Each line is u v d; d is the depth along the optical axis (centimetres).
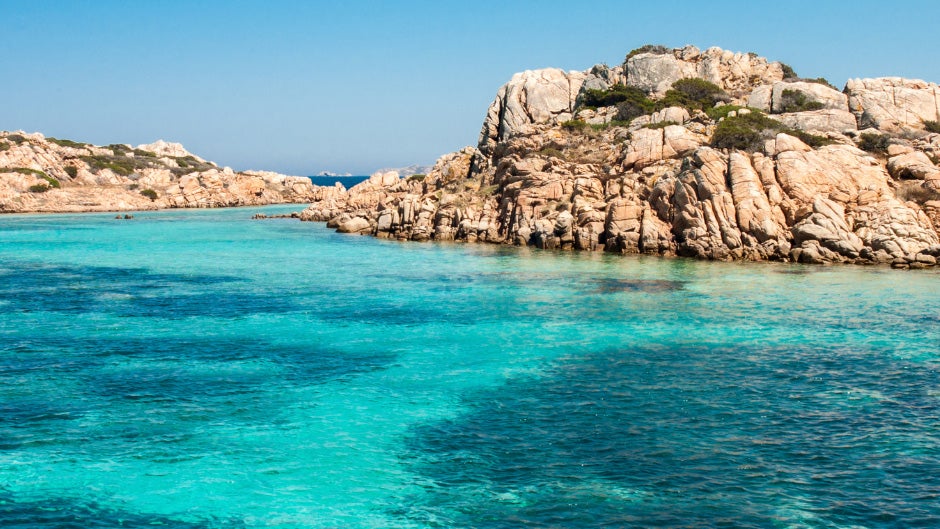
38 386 2855
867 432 2389
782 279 5209
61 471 2120
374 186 13062
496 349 3403
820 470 2111
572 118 9369
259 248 7600
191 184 16362
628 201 6788
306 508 1919
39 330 3766
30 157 15212
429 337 3622
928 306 4272
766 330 3744
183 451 2259
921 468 2120
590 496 1966
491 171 9094
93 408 2619
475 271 5734
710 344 3481
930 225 6072
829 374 3014
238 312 4203
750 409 2606
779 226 6212
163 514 1892
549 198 7525
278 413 2578
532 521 1844
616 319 4003
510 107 9888
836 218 6019
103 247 7794
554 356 3288
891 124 7925
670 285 5016
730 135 7394
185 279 5441
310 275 5597
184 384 2889
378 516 1877
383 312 4197
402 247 7550
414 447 2291
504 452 2253
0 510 1902
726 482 2038
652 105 9075
